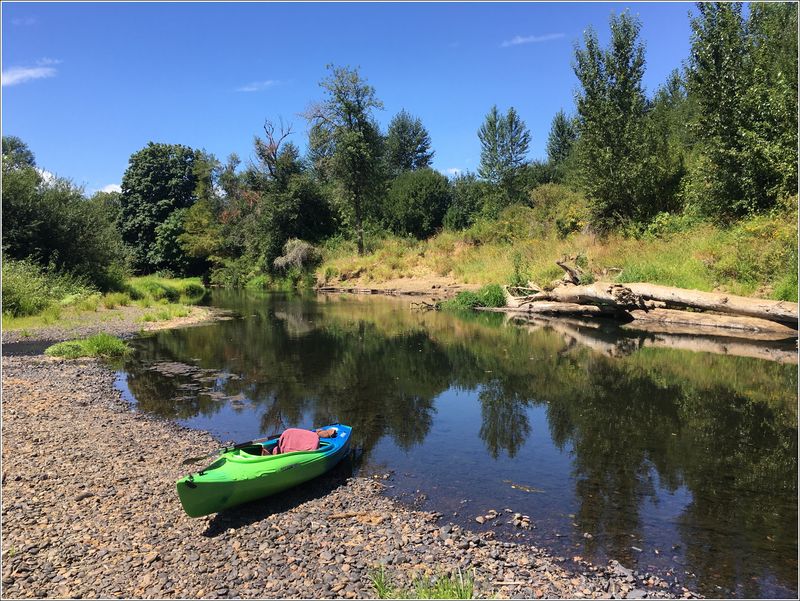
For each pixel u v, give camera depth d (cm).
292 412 954
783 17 2284
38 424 870
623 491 632
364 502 610
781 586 448
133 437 822
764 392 1028
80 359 1387
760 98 1945
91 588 446
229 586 448
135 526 553
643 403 979
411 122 7456
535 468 705
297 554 498
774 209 1802
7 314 1967
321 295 3447
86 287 2527
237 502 581
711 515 571
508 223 3459
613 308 1881
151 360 1390
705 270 1767
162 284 3472
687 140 2897
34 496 614
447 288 2902
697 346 1447
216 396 1054
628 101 2522
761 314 1473
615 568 472
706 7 2070
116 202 5706
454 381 1164
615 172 2486
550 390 1081
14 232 2286
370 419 915
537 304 2200
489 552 498
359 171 4088
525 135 5138
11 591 439
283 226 4575
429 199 4903
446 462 729
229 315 2367
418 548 504
